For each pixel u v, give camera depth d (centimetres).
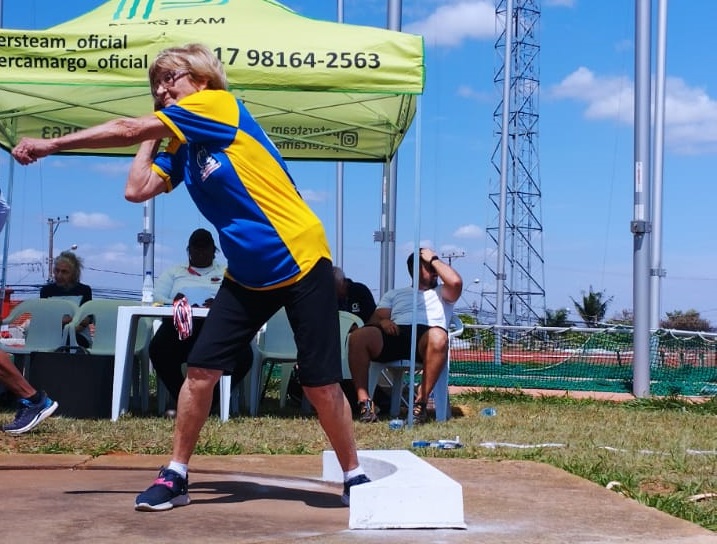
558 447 552
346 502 339
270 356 722
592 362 1159
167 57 330
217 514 322
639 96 1036
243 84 637
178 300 593
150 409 754
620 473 459
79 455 472
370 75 632
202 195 321
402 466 340
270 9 683
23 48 629
